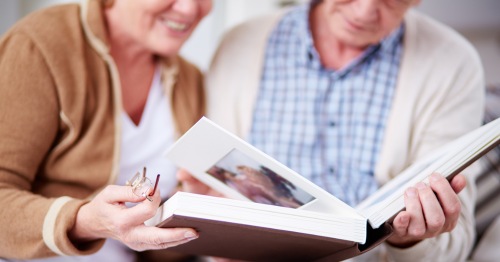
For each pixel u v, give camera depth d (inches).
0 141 48.3
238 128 64.5
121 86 57.4
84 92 52.3
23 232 44.9
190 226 36.4
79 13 55.4
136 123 58.9
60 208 43.9
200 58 93.7
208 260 63.9
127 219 37.6
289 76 64.3
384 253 60.0
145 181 38.1
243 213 35.8
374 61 62.0
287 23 66.7
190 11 53.6
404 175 48.3
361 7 55.1
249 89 64.6
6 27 90.4
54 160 52.5
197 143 42.0
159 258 61.8
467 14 77.1
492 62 75.6
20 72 49.9
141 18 53.8
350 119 61.7
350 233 37.9
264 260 47.9
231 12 90.9
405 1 55.4
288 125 63.1
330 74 62.7
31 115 49.6
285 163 62.3
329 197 38.8
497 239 65.9
